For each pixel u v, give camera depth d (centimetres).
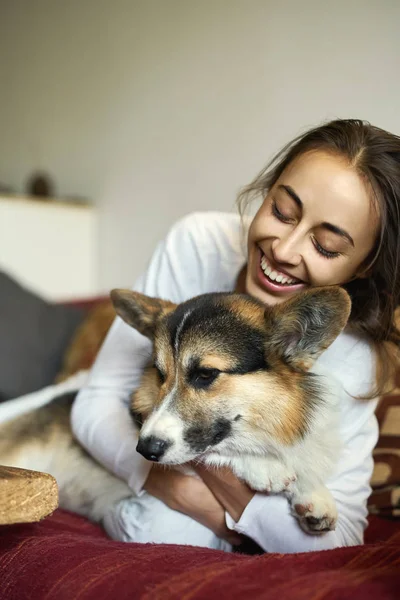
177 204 454
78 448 224
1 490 107
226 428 164
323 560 123
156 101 455
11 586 129
